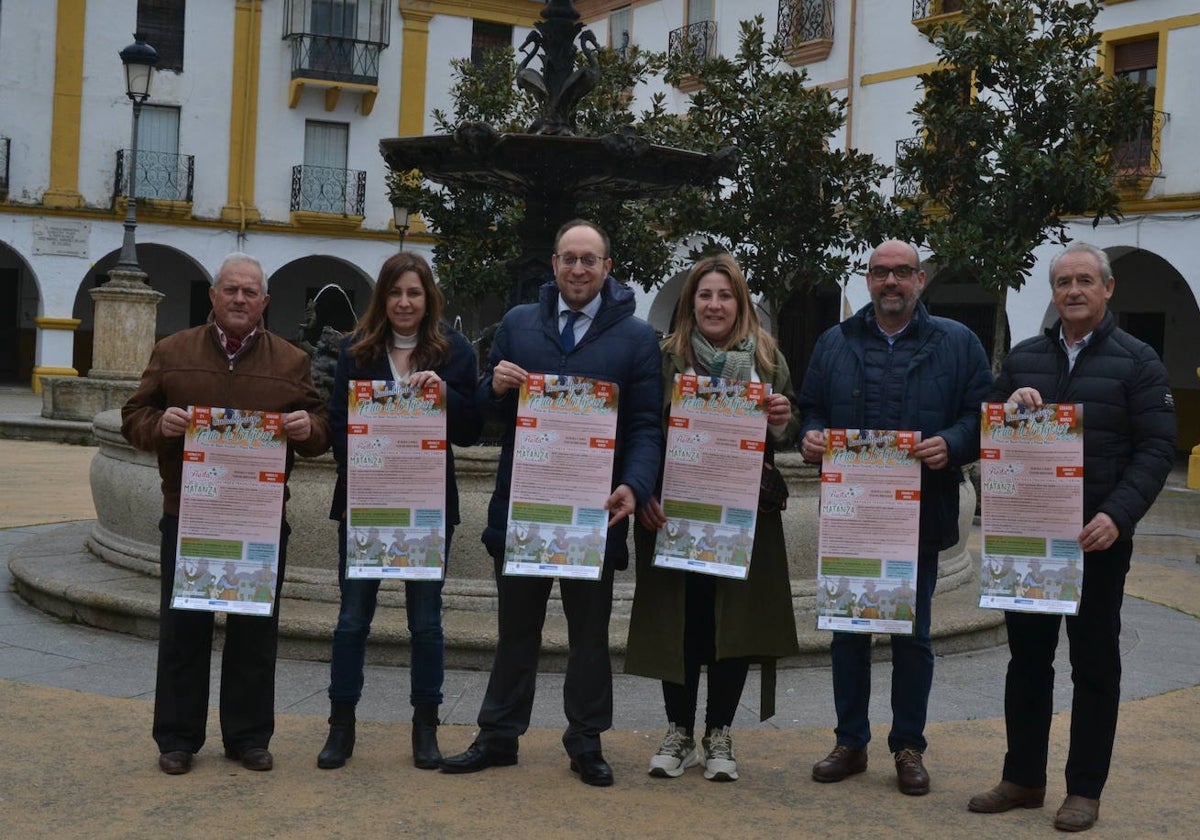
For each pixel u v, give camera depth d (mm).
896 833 4262
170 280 32938
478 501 6590
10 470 15289
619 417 4730
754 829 4250
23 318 33594
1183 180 19219
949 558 7977
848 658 4832
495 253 19219
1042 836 4289
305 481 6715
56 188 29734
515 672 4801
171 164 30438
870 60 23625
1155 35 19594
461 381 4852
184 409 4641
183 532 4578
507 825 4207
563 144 7461
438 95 32500
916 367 4695
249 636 4742
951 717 5668
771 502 4730
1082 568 4297
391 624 6152
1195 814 4527
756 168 14469
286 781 4578
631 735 5293
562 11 8203
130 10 30031
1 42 29156
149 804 4312
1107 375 4387
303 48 31047
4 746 4879
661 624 4656
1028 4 14484
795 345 26344
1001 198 14297
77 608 6887
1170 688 6324
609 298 4746
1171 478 19531
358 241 31969
